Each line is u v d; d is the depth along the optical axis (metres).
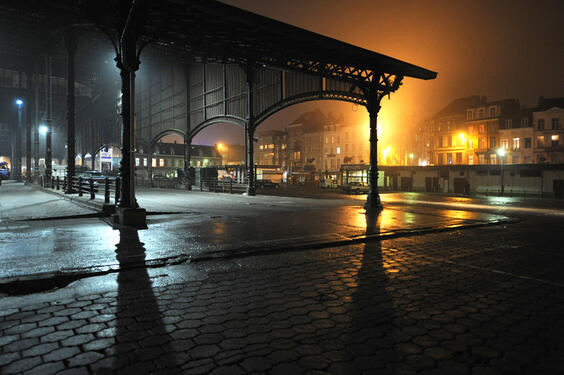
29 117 39.31
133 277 4.96
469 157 61.81
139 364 2.55
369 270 5.39
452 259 6.16
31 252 6.23
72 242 7.20
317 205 16.77
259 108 22.91
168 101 32.34
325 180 48.69
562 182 31.81
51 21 21.05
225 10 9.63
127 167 10.00
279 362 2.59
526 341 2.96
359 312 3.65
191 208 14.68
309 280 4.85
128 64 9.50
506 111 60.00
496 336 3.06
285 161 93.19
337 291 4.36
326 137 81.06
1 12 21.67
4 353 2.71
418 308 3.77
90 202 13.73
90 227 9.30
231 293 4.27
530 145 55.50
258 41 11.70
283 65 13.54
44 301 3.96
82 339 2.97
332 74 14.12
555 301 3.98
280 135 95.12
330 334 3.10
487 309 3.73
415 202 22.28
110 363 2.56
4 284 4.41
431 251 6.86
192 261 5.91
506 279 4.89
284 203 17.83
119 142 36.41
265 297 4.13
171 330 3.17
